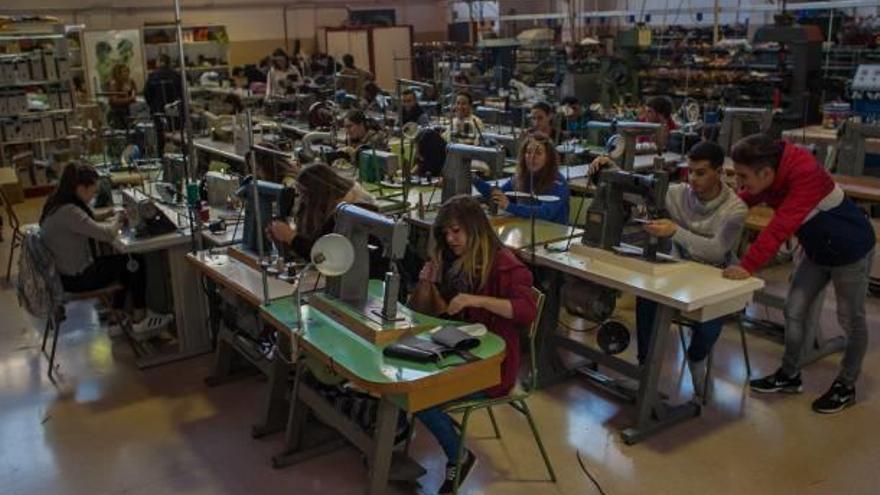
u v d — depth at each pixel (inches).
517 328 106.8
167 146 221.5
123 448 126.0
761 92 295.9
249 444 125.6
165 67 368.2
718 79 310.0
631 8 432.5
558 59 358.9
